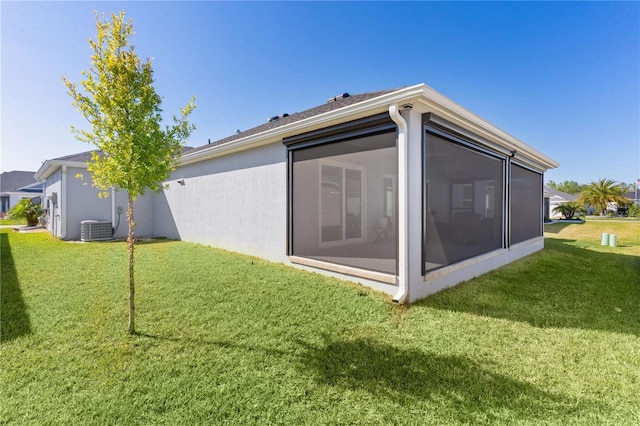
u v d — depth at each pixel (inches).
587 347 138.3
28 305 179.9
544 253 402.9
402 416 93.0
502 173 315.9
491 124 245.4
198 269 265.3
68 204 469.1
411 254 193.2
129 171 140.5
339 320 163.0
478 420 91.4
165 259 308.3
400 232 190.4
